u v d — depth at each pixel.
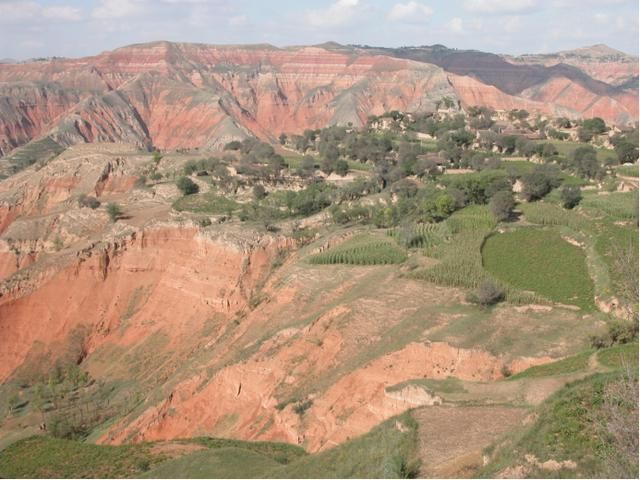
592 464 39.09
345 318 83.31
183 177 160.25
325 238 116.81
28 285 124.62
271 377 81.81
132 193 163.50
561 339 69.50
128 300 124.06
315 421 71.56
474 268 90.00
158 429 85.19
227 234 119.31
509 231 110.88
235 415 81.81
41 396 104.25
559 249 101.25
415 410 55.59
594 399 45.00
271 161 168.50
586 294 83.31
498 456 43.31
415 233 108.44
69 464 66.81
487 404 55.88
